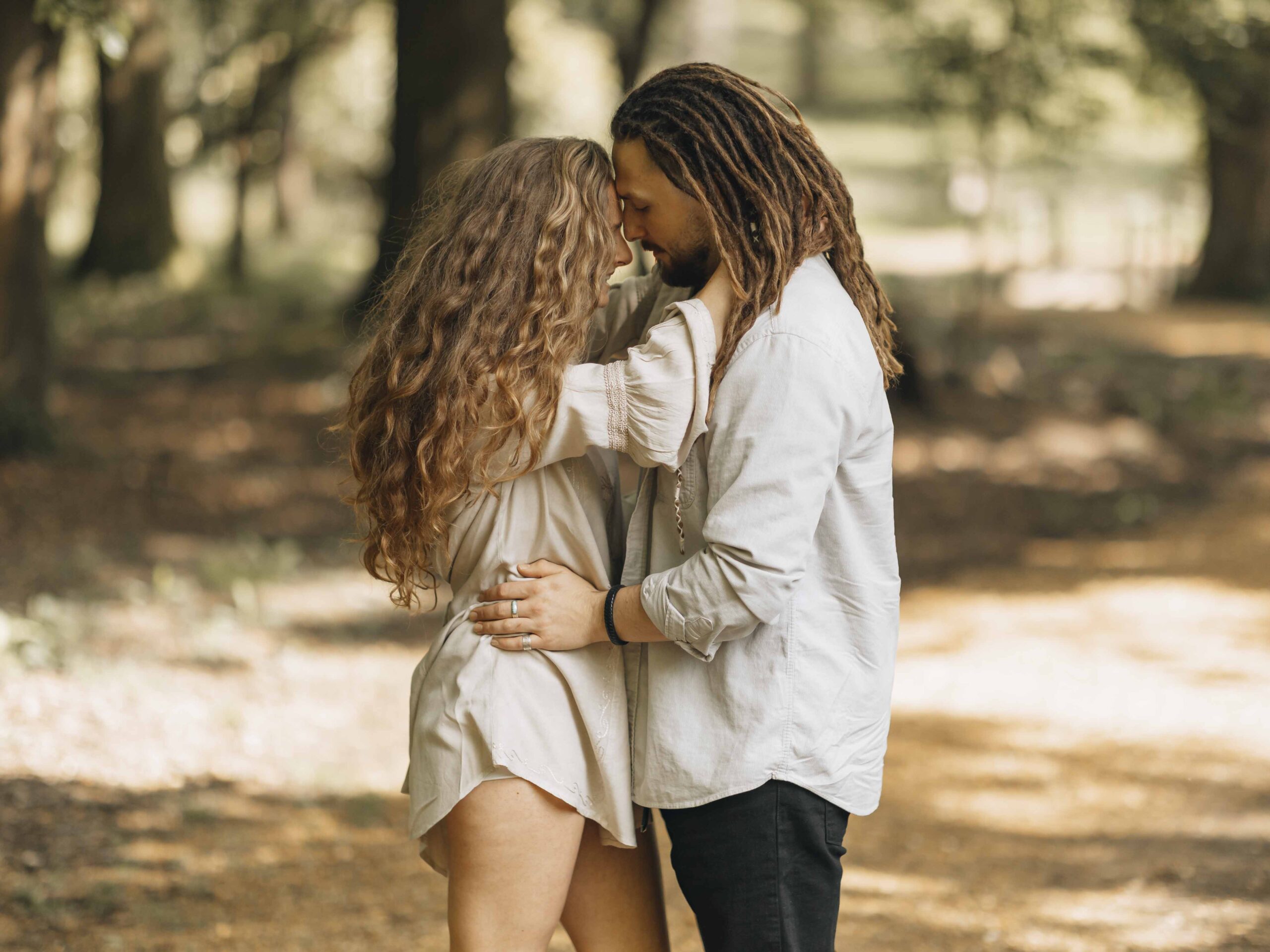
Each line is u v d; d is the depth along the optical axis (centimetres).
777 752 202
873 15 1312
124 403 1148
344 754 489
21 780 417
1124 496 966
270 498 897
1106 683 586
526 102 2164
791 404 193
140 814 411
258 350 1378
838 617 207
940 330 1432
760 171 197
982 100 1163
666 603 198
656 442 198
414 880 388
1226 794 446
